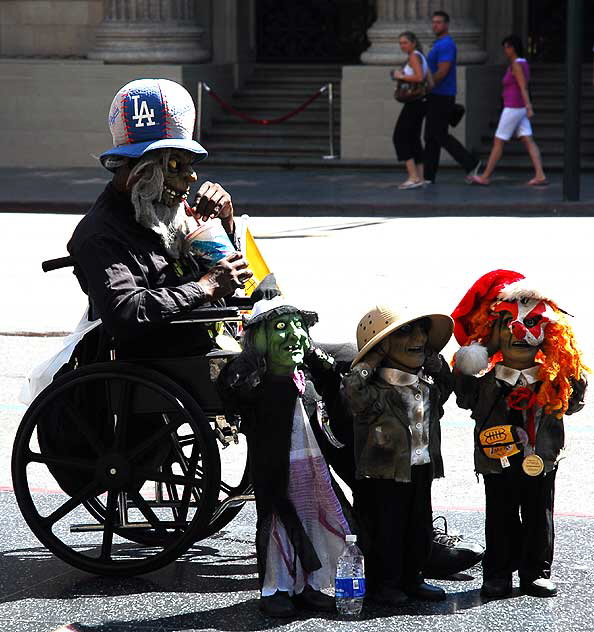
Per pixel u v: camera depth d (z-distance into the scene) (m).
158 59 52.59
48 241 35.34
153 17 52.91
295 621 11.26
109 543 12.23
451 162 49.91
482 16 55.59
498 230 36.47
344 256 31.86
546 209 40.22
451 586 12.11
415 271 29.45
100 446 12.11
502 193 43.25
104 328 12.12
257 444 11.48
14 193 44.56
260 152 52.91
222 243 12.38
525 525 11.77
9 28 55.88
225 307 12.31
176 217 12.35
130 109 11.99
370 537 11.66
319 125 54.19
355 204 40.91
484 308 11.72
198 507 11.97
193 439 13.36
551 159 49.75
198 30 54.16
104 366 11.93
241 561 12.95
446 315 11.45
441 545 12.37
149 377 11.82
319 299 26.08
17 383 20.39
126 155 11.88
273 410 11.41
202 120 53.38
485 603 11.65
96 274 11.78
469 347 11.38
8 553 13.23
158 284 12.11
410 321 11.26
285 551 11.45
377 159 51.47
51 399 12.05
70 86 52.97
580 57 40.22
